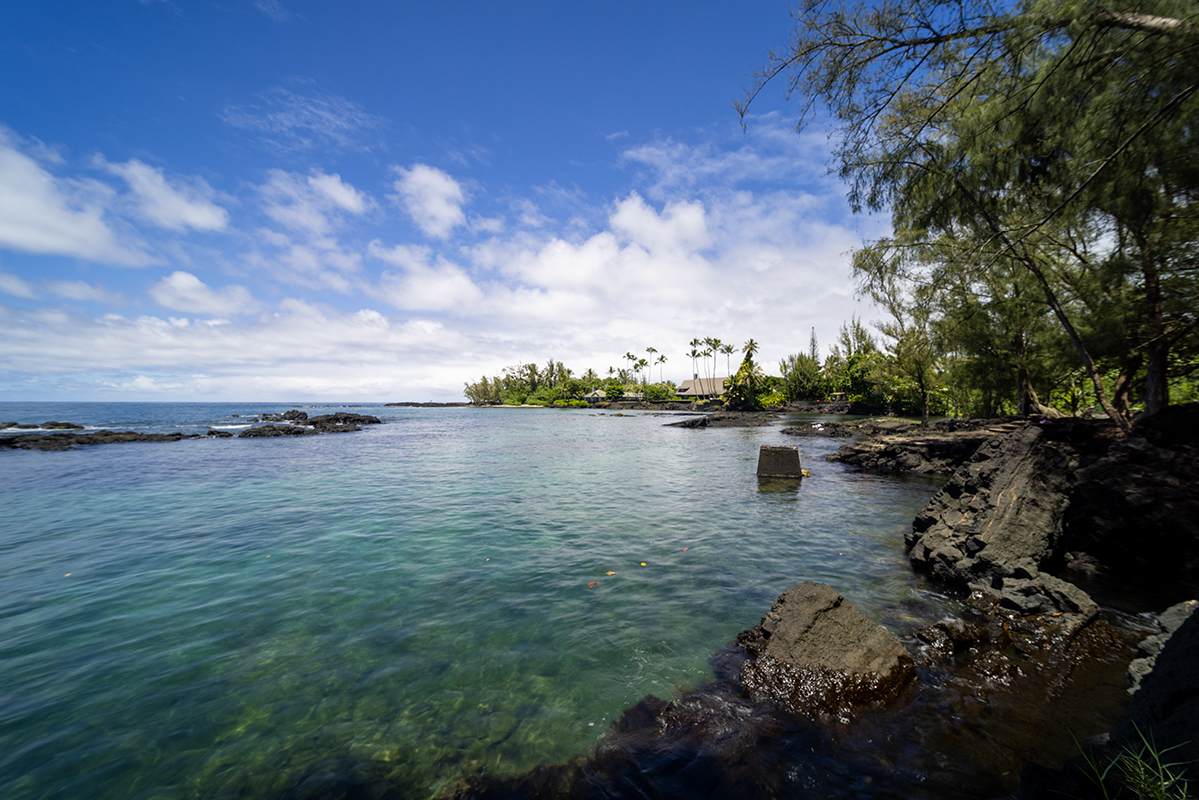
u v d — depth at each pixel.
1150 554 9.42
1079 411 24.92
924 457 21.89
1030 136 9.22
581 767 4.28
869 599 7.96
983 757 4.27
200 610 7.55
